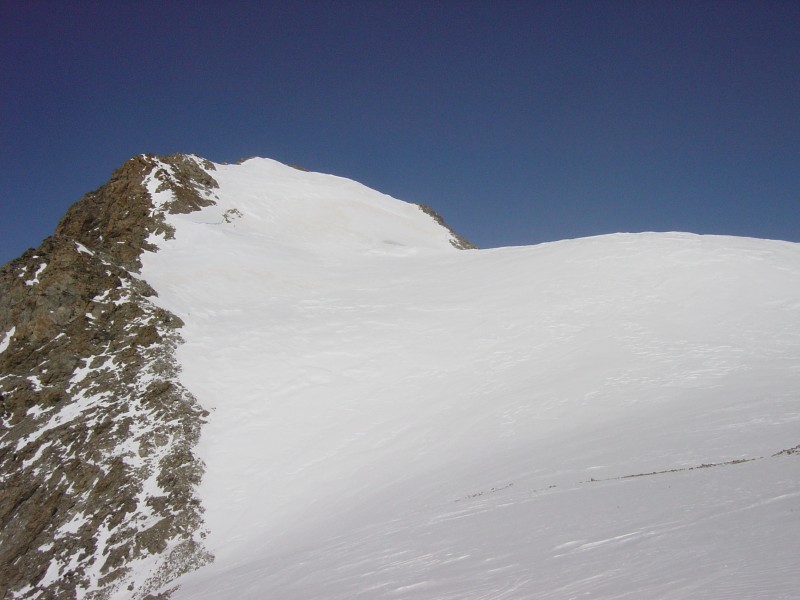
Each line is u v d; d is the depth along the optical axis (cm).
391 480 2342
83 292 3778
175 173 5806
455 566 1304
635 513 1293
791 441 1669
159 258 4641
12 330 3669
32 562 2419
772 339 3038
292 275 4728
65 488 2712
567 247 4759
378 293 4384
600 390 2689
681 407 2305
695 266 3966
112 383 3262
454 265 4938
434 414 2838
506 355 3278
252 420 3016
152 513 2523
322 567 1636
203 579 2023
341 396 3141
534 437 2356
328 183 7312
